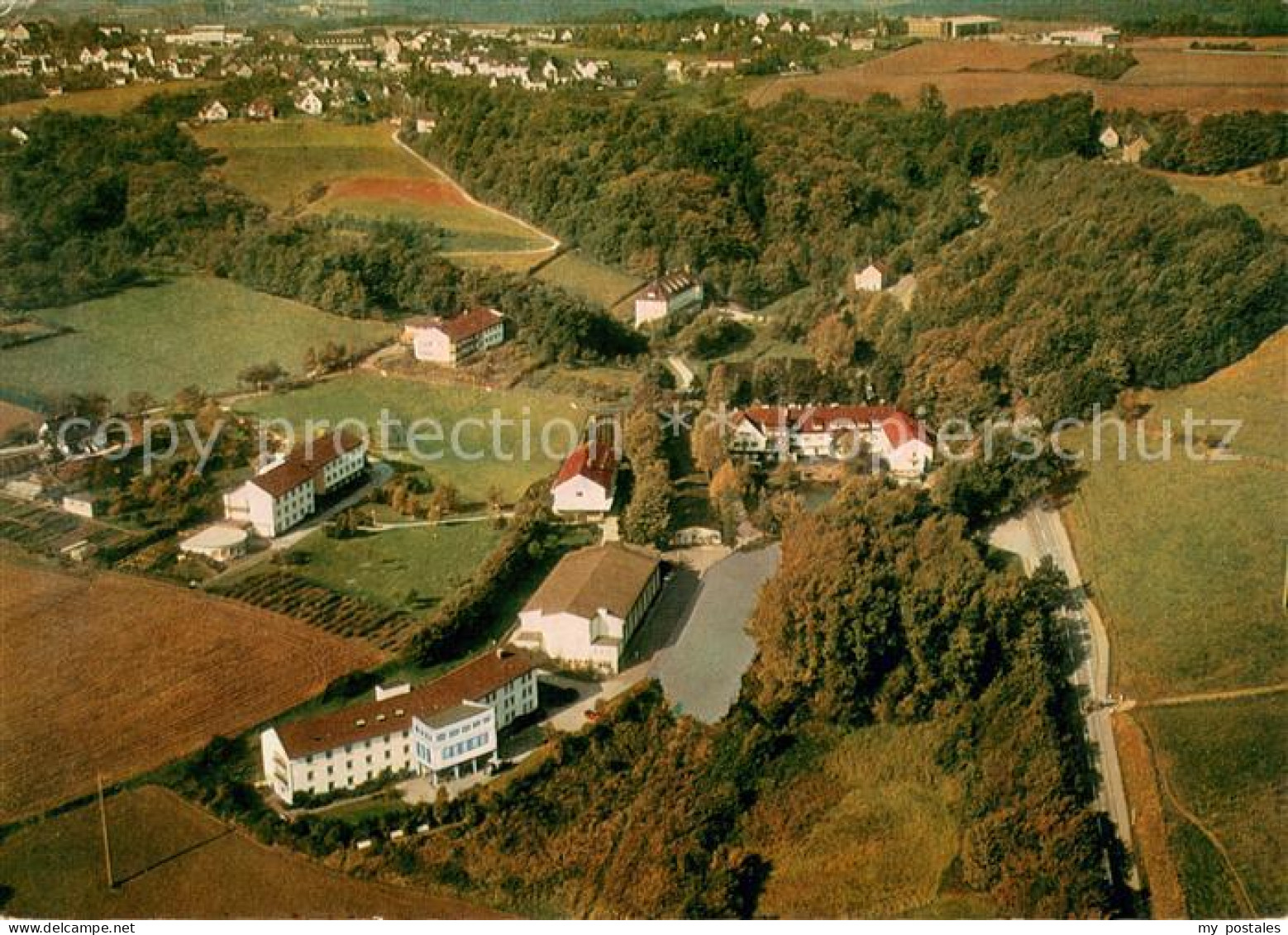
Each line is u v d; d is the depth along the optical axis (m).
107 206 173.50
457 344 151.88
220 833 95.44
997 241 150.38
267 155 183.00
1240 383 132.50
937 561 110.75
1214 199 153.00
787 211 165.25
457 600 114.06
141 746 102.56
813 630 104.62
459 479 135.00
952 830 95.75
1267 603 110.69
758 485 131.25
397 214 174.12
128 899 90.88
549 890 91.94
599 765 99.56
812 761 100.94
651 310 155.00
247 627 113.81
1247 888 91.81
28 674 109.38
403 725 98.81
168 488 133.12
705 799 96.94
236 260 166.38
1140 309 137.00
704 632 114.31
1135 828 96.56
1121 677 108.00
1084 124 163.88
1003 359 138.38
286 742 96.19
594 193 171.12
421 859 93.12
